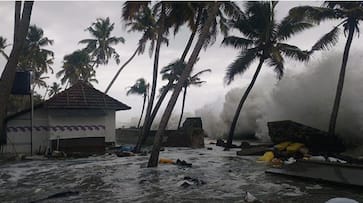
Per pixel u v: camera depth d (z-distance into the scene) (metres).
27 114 19.28
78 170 12.29
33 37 47.41
